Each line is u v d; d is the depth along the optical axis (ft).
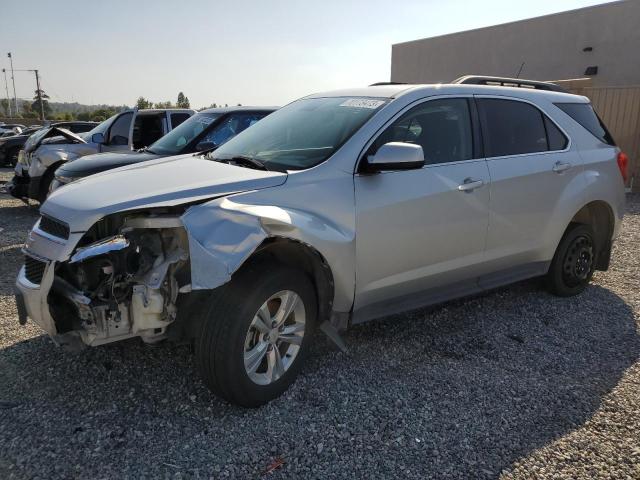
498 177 14.25
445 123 13.70
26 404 10.69
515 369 12.58
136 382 11.55
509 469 9.15
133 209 9.86
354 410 10.74
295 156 12.25
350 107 13.35
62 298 10.23
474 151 14.11
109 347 13.06
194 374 11.91
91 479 8.67
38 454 9.21
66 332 10.38
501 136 14.78
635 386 11.89
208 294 10.25
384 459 9.34
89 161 22.68
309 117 13.78
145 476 8.77
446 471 9.07
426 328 14.78
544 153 15.67
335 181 11.48
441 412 10.75
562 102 16.92
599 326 15.20
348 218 11.46
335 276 11.34
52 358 12.55
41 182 30.53
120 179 11.37
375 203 11.88
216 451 9.41
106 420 10.21
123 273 10.00
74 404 10.72
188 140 24.97
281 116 14.83
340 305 11.84
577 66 54.95
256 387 10.44
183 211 10.14
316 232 10.77
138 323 10.07
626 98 40.63
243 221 9.71
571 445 9.80
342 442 9.76
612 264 21.39
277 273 10.34
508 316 15.76
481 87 14.79
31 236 10.89
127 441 9.62
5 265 20.44
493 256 14.69
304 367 12.39
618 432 10.21
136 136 32.17
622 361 13.09
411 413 10.69
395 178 12.33
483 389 11.65
